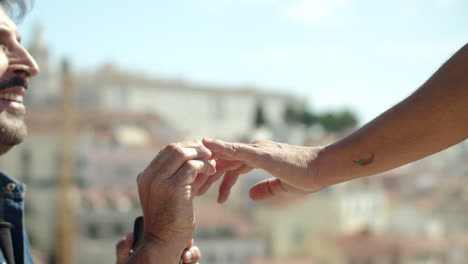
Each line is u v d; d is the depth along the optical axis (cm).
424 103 122
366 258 4284
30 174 4797
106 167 5253
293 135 7300
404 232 5256
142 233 151
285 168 139
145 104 8050
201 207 4691
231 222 4559
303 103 10088
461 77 118
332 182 137
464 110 118
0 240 155
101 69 7975
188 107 8531
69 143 4206
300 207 4803
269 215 4766
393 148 127
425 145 124
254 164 142
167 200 136
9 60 155
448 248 4494
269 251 4703
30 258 169
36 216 4719
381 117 131
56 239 4153
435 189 5859
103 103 7588
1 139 155
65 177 4147
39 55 6575
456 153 6731
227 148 143
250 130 8381
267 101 9369
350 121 10325
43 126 5025
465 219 5231
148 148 5450
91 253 4209
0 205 164
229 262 4475
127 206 4444
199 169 139
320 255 4466
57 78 6353
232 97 8938
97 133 5644
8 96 156
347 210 5075
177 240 136
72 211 4116
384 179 6125
